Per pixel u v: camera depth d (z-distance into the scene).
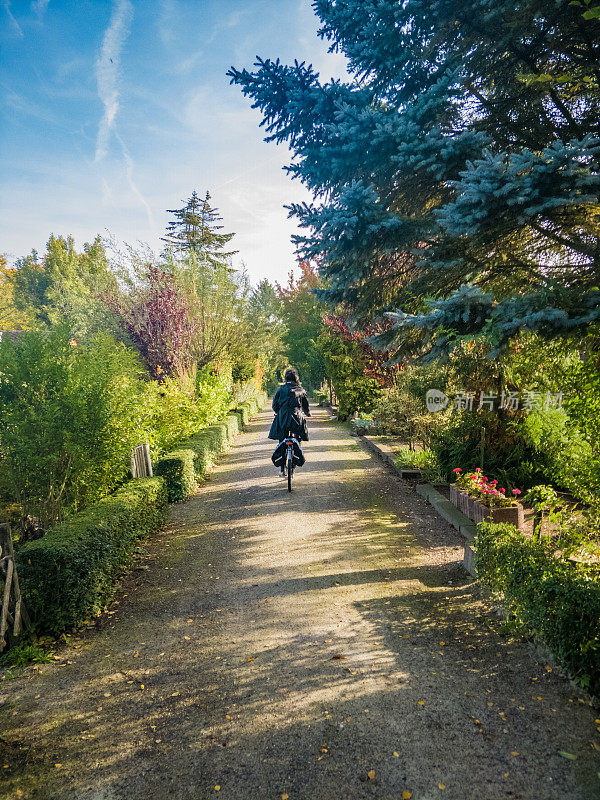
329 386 31.23
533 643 3.67
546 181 4.43
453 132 6.07
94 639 4.05
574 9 4.74
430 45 5.67
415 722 2.87
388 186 6.43
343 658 3.60
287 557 5.74
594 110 5.85
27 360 6.39
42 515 5.95
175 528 7.05
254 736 2.82
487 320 4.56
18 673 3.57
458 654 3.60
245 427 21.77
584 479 4.54
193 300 17.45
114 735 2.87
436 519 7.00
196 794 2.42
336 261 6.43
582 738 2.69
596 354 4.66
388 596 4.61
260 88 5.79
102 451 6.60
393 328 6.18
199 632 4.10
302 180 6.20
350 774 2.51
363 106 5.67
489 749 2.63
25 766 2.65
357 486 9.18
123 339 15.27
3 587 3.84
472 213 4.58
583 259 5.84
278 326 33.25
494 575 4.23
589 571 3.76
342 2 5.57
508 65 5.84
